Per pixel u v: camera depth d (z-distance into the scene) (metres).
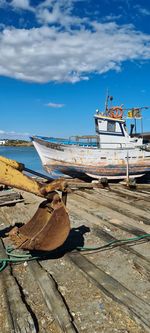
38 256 6.27
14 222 8.78
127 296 4.67
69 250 6.63
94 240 7.29
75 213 9.89
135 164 19.17
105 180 16.44
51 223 5.76
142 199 12.37
